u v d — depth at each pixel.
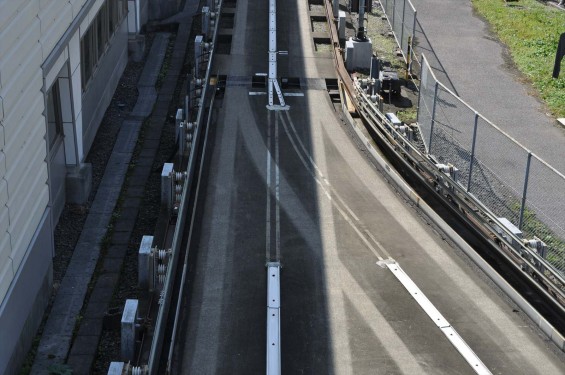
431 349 30.44
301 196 42.03
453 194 40.06
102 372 33.16
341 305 33.00
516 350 30.61
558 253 34.56
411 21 62.38
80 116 45.44
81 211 44.25
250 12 71.12
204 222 39.00
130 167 49.41
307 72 59.69
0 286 29.53
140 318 31.34
